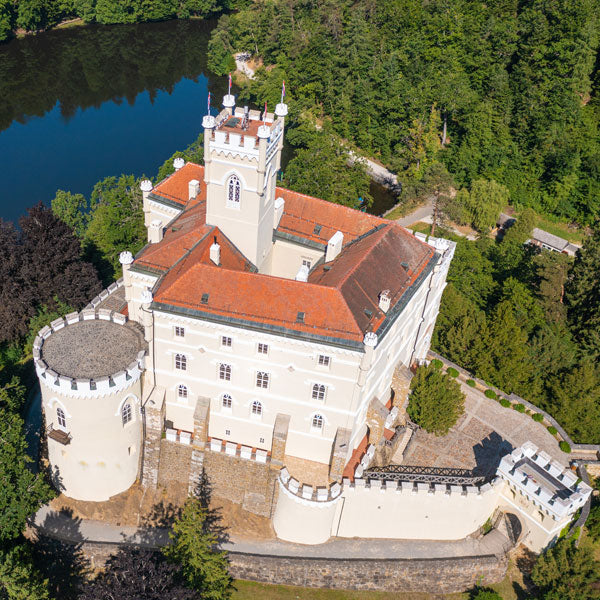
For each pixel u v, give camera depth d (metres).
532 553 75.94
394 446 78.69
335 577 72.19
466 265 113.06
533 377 95.44
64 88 188.50
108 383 66.44
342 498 71.44
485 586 74.00
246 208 74.31
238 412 73.50
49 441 72.44
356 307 67.62
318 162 127.00
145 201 88.88
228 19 194.12
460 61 158.25
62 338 72.62
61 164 153.25
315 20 180.00
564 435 86.75
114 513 74.50
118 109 180.25
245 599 71.50
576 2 146.00
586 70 142.62
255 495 74.50
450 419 81.19
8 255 92.56
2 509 68.00
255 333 66.62
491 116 145.50
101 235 109.88
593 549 78.94
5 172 148.75
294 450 74.56
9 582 61.03
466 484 74.19
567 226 140.88
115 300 84.50
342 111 161.62
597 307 106.25
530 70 147.38
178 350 70.50
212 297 68.19
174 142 165.25
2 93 183.62
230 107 74.69
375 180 152.50
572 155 137.00
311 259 82.75
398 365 81.38
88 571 72.94
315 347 65.88
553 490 73.44
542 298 107.00
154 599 61.66
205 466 74.25
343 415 69.81
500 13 162.38
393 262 75.75
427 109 150.62
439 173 120.38
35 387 89.00
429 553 73.62
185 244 75.12
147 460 74.81
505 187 135.88
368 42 163.75
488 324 93.62
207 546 68.25
